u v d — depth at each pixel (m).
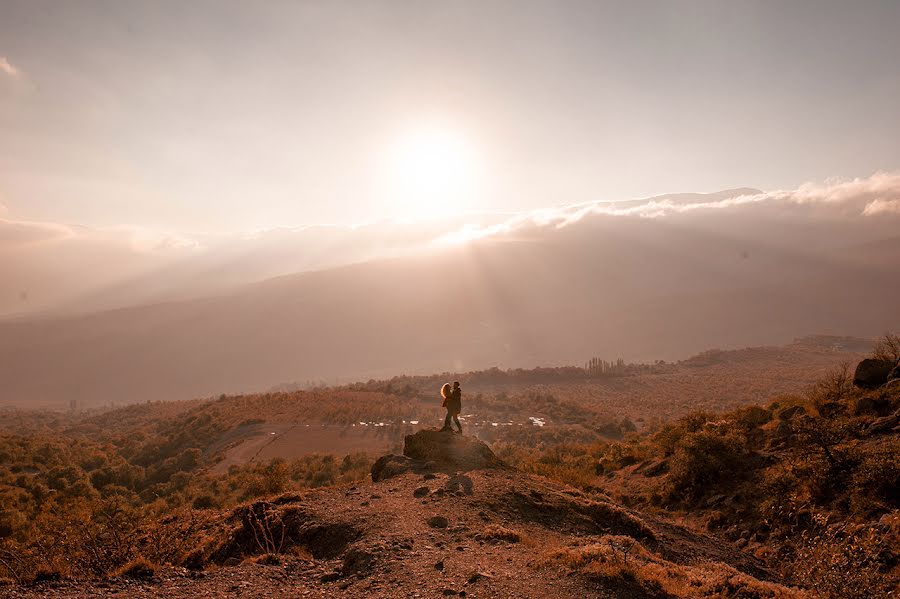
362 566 9.03
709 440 20.41
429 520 11.52
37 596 7.44
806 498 15.16
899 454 13.99
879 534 11.41
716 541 15.50
